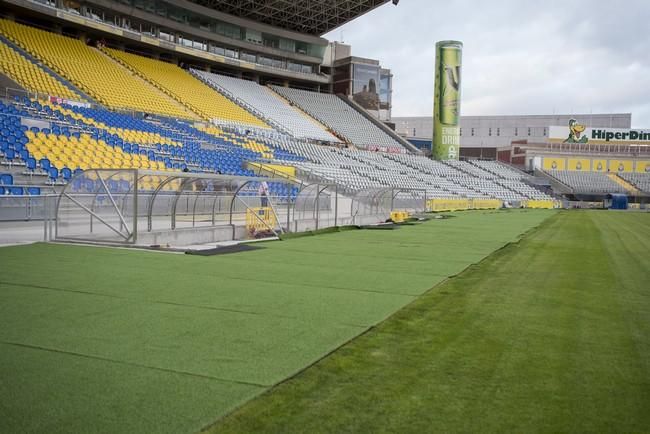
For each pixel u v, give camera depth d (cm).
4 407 367
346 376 441
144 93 3434
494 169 5959
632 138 6812
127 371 441
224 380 425
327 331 581
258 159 3178
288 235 1780
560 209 5162
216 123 3628
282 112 4584
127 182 1440
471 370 462
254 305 704
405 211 3425
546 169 6606
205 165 2639
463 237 1852
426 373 452
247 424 348
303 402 386
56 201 1351
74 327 570
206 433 335
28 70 2752
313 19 4797
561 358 500
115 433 332
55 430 335
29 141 1983
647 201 6362
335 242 1612
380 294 802
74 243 1316
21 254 1109
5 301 684
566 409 383
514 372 459
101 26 3522
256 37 4762
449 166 5369
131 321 602
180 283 846
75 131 2272
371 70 5656
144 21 3875
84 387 405
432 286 877
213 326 591
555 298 790
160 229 1466
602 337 577
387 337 562
